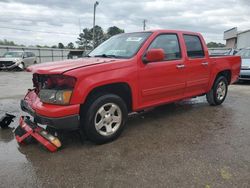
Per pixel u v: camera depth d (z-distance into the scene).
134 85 4.31
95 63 3.96
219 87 6.53
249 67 10.69
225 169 3.24
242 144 4.04
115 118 4.15
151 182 2.98
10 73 18.42
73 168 3.31
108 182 2.99
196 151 3.79
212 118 5.48
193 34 5.60
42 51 33.06
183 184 2.93
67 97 3.59
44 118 3.62
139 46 4.52
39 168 3.31
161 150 3.83
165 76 4.82
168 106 6.54
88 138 3.99
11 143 4.13
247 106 6.62
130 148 3.91
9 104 6.91
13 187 2.89
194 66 5.47
